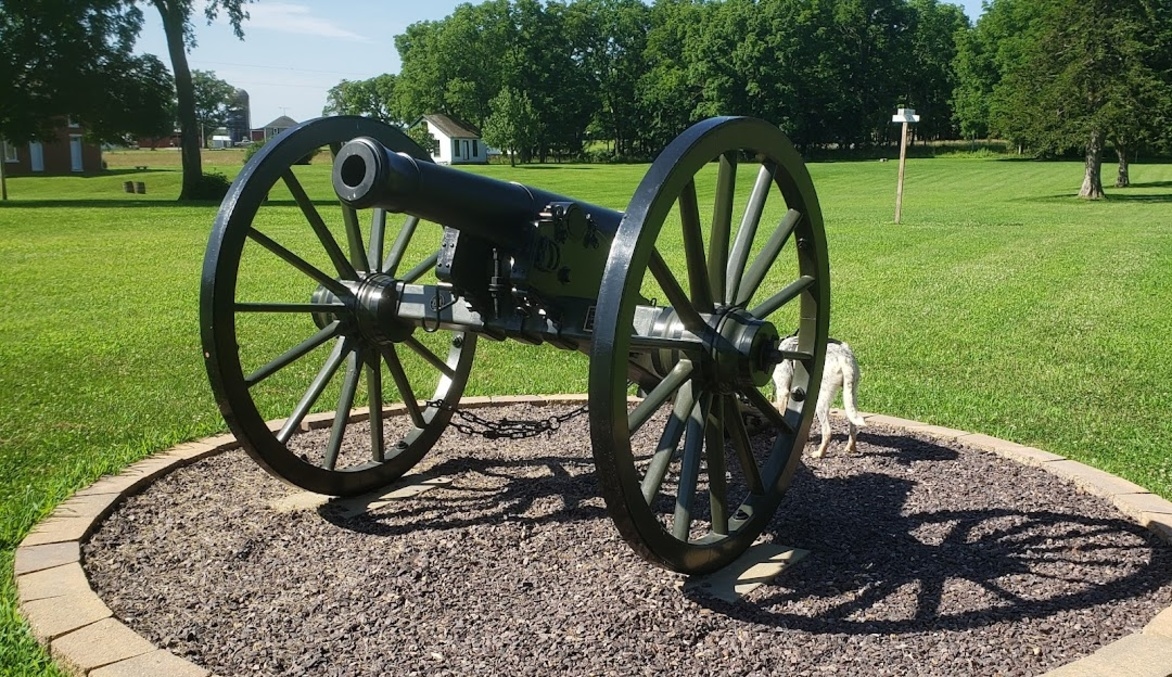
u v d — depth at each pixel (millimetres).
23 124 31000
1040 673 2699
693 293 3170
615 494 2721
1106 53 32406
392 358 4090
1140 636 2771
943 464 4645
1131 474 4508
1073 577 3355
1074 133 32781
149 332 8266
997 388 6297
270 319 8781
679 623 2986
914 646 2857
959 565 3463
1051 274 12562
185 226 20734
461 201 3195
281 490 4199
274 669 2701
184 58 32156
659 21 82625
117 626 2820
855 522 3889
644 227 2654
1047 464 4535
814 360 3686
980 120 72562
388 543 3627
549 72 82125
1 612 2936
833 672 2705
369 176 2906
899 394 6121
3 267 13180
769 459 3596
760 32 71375
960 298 10453
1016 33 67688
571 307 3430
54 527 3619
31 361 6980
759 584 3287
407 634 2908
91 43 31938
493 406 5711
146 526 3760
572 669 2707
